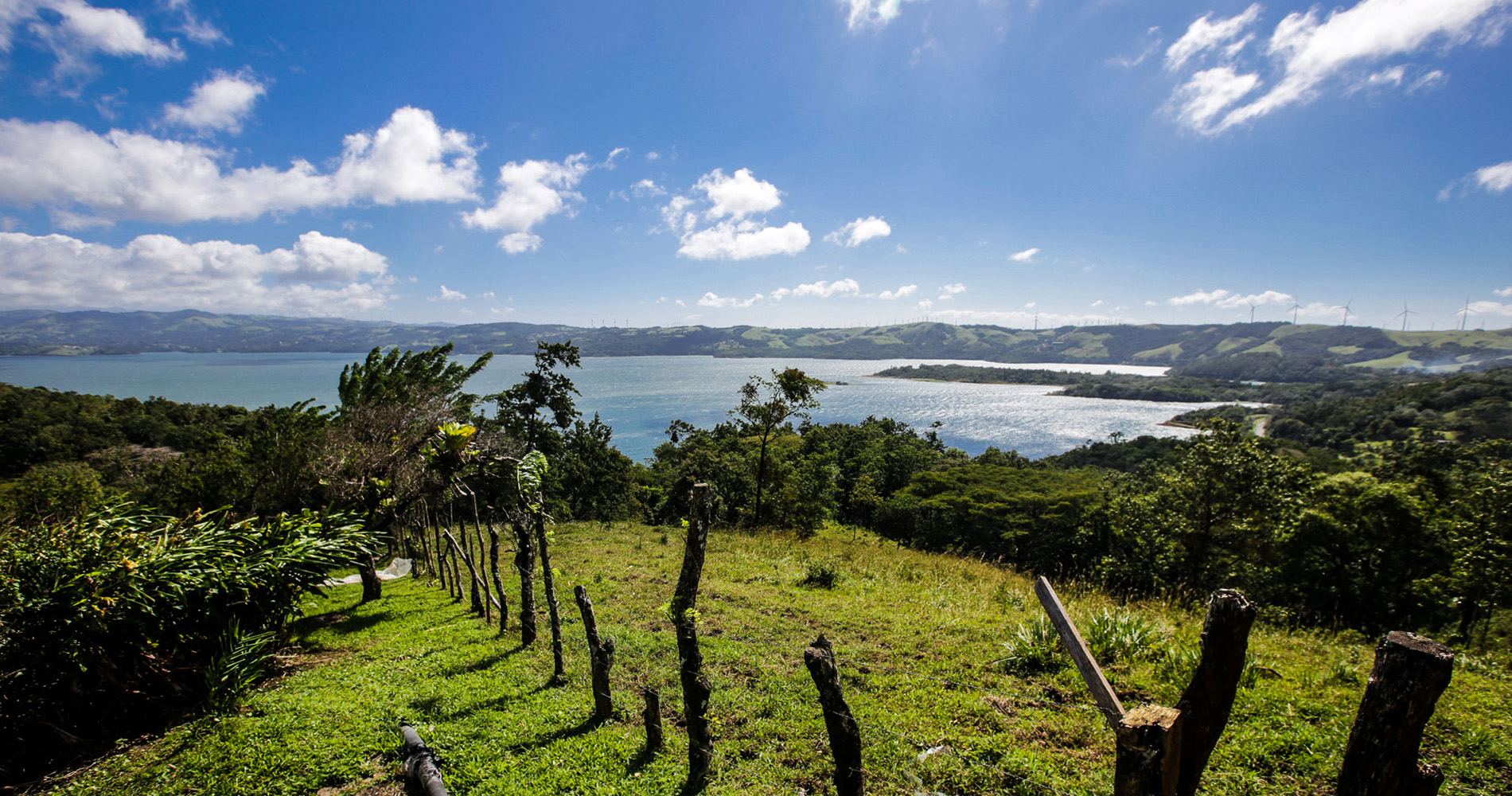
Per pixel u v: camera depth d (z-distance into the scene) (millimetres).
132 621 5875
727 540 18531
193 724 5582
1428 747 5270
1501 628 17109
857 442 63969
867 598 10875
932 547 46969
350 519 8891
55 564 5680
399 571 16531
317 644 8539
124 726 5711
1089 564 38469
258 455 14367
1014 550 44500
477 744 5238
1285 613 11258
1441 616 21125
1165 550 26344
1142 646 7230
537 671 7102
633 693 6410
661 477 52094
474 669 7223
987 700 6137
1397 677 2008
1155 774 2156
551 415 32344
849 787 3447
